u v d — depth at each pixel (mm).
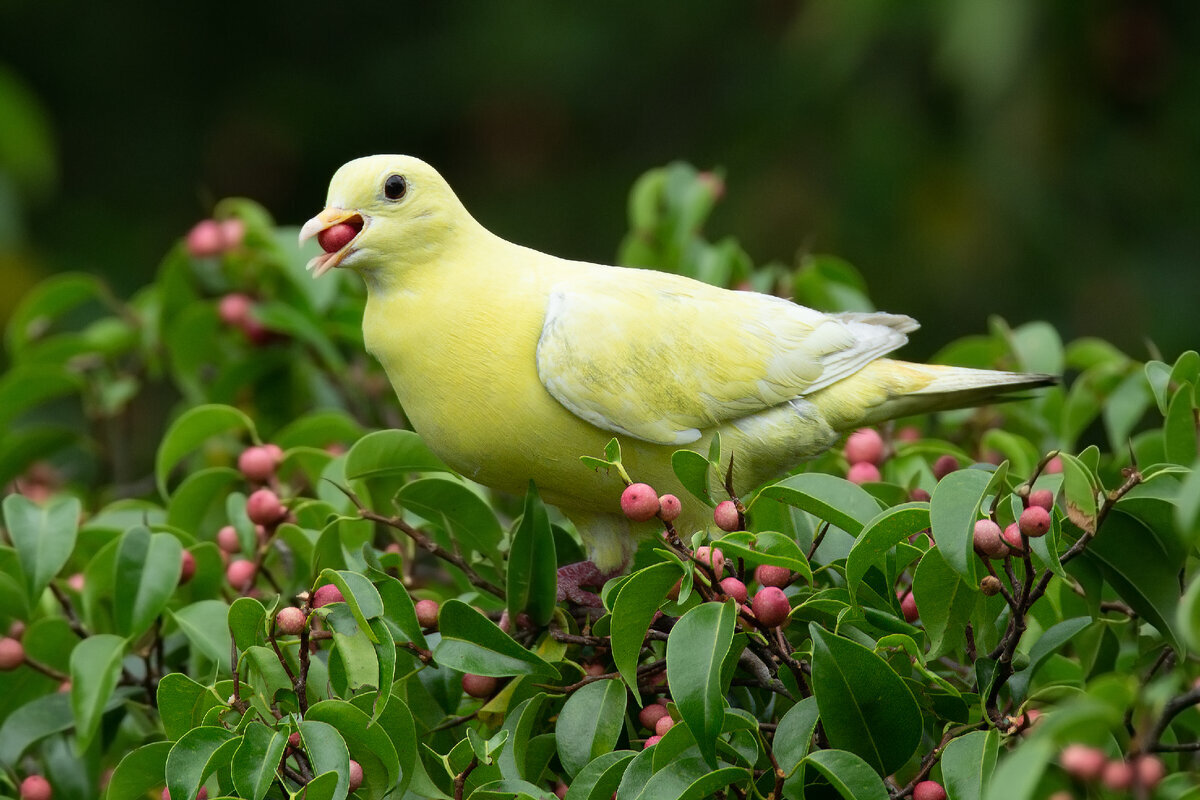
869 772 4801
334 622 5277
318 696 5535
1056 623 5945
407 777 5344
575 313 6742
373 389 9578
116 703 6582
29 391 9102
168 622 6836
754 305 7285
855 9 15250
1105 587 6477
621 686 5590
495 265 6930
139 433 13805
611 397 6711
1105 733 4406
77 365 9609
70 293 9539
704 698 4832
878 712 5090
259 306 8797
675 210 9133
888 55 15875
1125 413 7973
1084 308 15375
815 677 5047
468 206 17641
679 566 5199
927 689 5430
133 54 18172
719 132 16922
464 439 6879
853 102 15938
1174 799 4629
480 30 17953
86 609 6633
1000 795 3848
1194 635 3969
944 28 14758
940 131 15711
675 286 7121
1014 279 15469
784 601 5227
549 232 17375
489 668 5574
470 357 6746
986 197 15391
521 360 6742
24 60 17828
